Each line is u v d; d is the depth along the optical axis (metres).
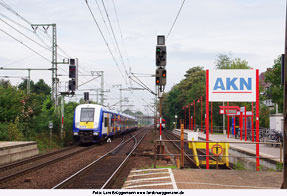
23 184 10.81
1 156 15.23
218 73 14.32
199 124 68.69
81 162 16.72
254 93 14.22
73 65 24.22
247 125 36.34
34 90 71.94
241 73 14.25
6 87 25.42
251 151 16.95
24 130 23.95
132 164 16.28
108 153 20.95
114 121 37.72
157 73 18.62
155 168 13.53
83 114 29.12
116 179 12.00
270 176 11.30
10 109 23.52
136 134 54.94
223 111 34.19
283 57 8.48
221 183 10.02
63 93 27.72
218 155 13.80
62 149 22.92
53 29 29.62
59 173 13.19
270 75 33.09
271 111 52.41
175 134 56.41
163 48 18.22
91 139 28.73
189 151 25.06
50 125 25.03
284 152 8.14
